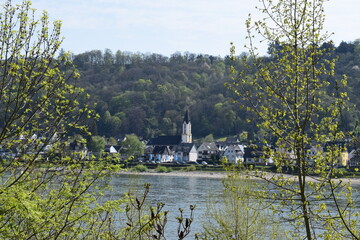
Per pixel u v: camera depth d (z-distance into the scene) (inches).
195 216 1464.1
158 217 314.2
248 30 493.4
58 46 412.5
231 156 6127.0
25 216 386.6
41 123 422.9
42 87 406.3
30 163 408.5
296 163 469.7
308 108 467.8
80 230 434.6
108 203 436.8
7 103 397.7
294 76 477.7
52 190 430.0
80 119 432.1
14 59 398.0
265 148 479.8
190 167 5260.8
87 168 442.0
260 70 486.6
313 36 470.9
